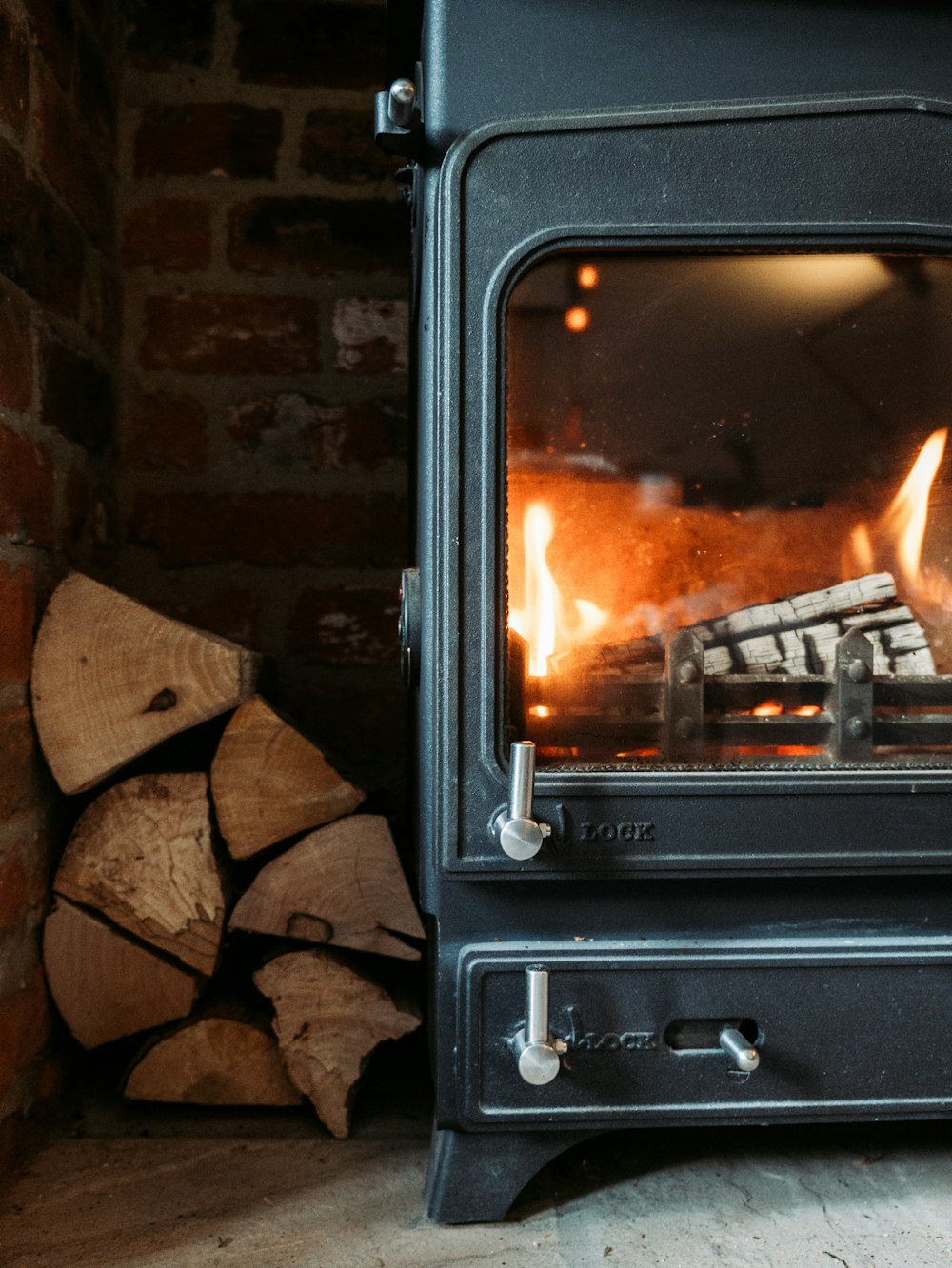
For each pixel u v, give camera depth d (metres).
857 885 0.79
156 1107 0.97
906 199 0.76
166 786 0.93
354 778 1.00
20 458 0.90
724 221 0.75
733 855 0.76
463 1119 0.76
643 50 0.76
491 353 0.74
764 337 0.81
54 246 1.01
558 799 0.75
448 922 0.77
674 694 0.81
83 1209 0.79
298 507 1.27
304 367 1.27
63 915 0.91
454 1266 0.72
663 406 0.81
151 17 1.26
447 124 0.76
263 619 1.27
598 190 0.75
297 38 1.28
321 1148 0.89
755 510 0.84
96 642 0.90
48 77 0.99
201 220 1.26
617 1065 0.76
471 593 0.74
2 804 0.83
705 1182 0.83
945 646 0.86
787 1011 0.77
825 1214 0.78
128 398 1.25
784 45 0.76
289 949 0.94
